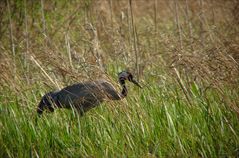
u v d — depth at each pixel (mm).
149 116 25719
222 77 27000
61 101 27625
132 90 29125
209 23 40281
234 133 23766
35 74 30375
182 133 24438
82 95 27734
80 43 34406
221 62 27031
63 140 24500
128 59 32656
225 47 29281
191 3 44250
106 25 37094
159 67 31484
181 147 23453
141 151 23688
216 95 27047
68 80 29562
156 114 25641
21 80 29703
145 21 44188
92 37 34156
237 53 28953
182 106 26250
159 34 35531
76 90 27797
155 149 23422
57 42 36375
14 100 27969
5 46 37281
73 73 27719
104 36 35750
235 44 29453
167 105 26344
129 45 34594
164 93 28031
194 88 28375
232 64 26938
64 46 34656
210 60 27453
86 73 28422
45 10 39062
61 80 29703
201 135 24219
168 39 32719
